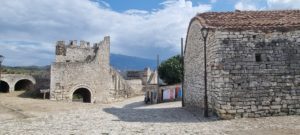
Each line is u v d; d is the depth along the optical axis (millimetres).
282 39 17016
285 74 16828
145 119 17219
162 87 45000
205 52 17938
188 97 25000
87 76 48781
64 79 46688
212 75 17703
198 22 20984
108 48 53281
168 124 15055
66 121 16109
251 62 16750
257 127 13555
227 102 16453
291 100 16734
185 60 26469
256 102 16562
